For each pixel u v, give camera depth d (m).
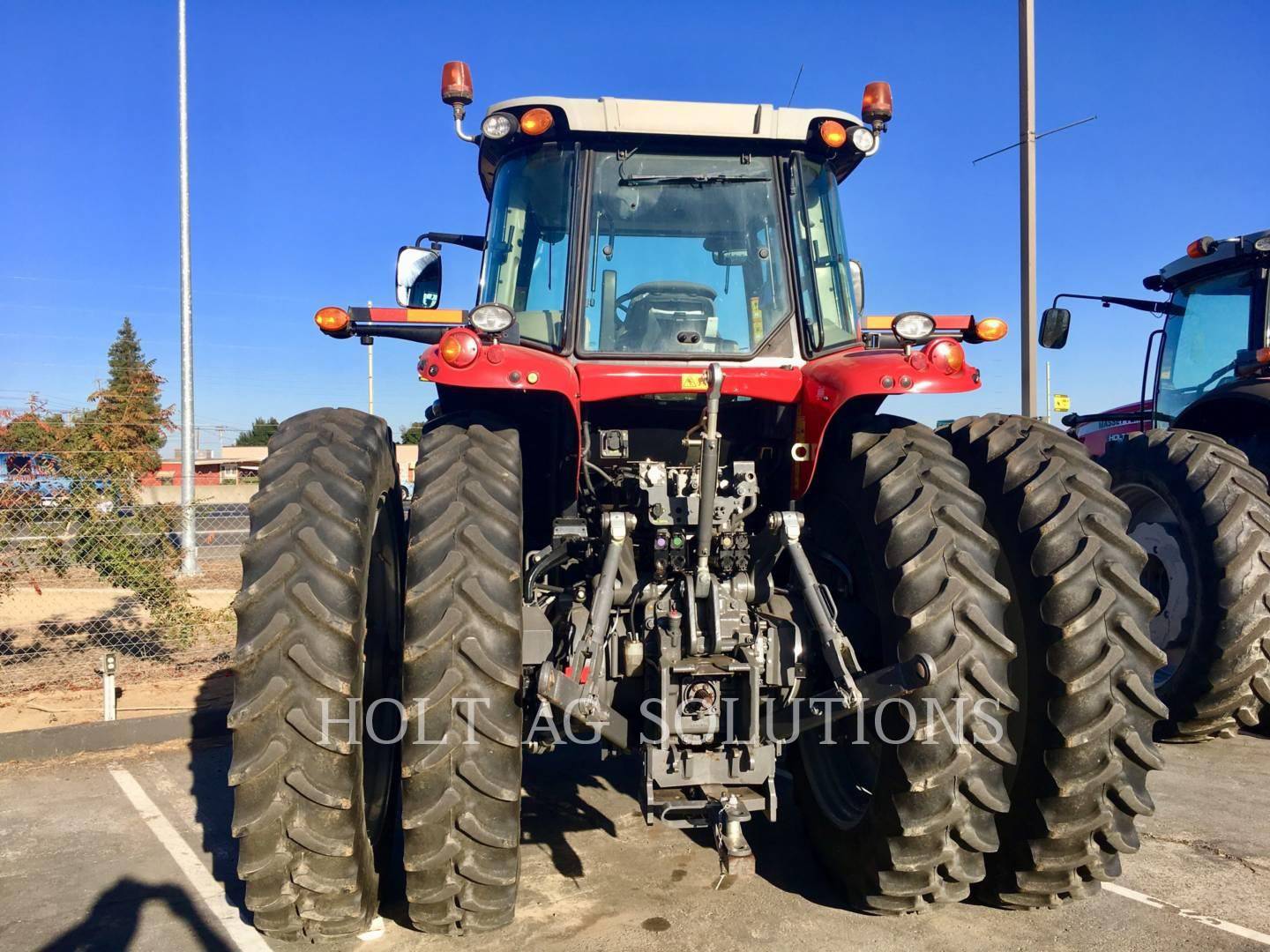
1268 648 4.73
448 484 3.09
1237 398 5.70
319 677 2.69
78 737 5.49
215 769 5.16
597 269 3.73
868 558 3.16
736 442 3.88
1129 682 2.98
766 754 3.15
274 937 3.16
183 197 12.84
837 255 4.00
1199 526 4.91
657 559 3.32
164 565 7.18
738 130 3.78
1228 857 3.78
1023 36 8.31
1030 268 8.38
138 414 7.18
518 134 3.78
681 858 3.79
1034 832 3.11
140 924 3.33
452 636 2.81
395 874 3.62
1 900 3.54
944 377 3.19
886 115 4.06
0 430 6.92
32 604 9.51
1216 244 6.66
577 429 3.42
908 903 3.12
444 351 3.15
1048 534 3.10
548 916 3.29
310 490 2.93
